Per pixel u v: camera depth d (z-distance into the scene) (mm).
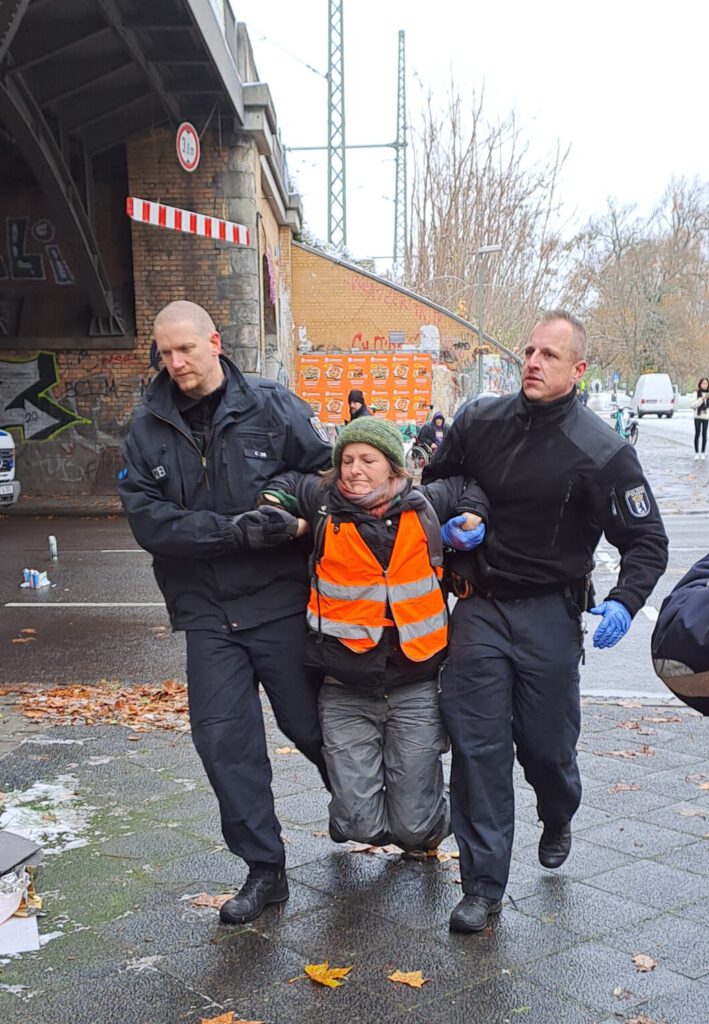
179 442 3541
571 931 3436
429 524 3494
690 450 28984
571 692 3564
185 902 3688
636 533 3443
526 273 38812
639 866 3938
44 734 5672
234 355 18109
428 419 28422
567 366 3387
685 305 73062
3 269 18656
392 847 4164
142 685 6926
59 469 18969
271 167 20438
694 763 5148
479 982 3133
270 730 5773
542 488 3432
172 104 16641
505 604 3551
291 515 3512
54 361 18734
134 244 18062
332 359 28344
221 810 3559
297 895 3734
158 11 13438
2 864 3891
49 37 13477
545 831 3820
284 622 3605
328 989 3107
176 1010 3016
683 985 3104
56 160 15625
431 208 38094
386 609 3467
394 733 3621
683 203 72812
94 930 3490
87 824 4406
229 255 17969
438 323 28328
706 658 2342
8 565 12102
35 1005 3049
